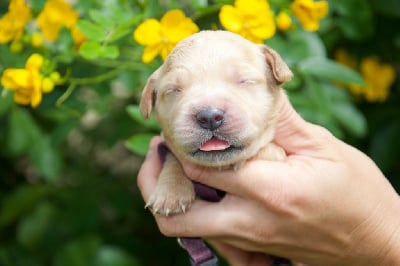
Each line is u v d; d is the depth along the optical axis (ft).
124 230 2.79
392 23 2.43
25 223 2.62
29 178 2.92
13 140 2.23
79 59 1.99
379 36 2.45
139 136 1.88
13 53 1.94
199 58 1.59
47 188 2.63
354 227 1.64
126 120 2.34
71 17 1.88
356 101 2.48
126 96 2.41
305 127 1.69
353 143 2.46
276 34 1.98
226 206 1.63
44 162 2.24
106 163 2.85
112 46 1.78
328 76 1.95
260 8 1.73
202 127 1.50
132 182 2.72
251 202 1.62
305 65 1.95
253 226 1.62
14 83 1.77
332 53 2.46
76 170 2.72
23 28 1.91
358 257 1.68
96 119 2.72
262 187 1.58
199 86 1.55
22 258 2.58
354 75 1.96
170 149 1.68
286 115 1.67
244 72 1.58
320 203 1.60
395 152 2.40
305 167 1.63
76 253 2.49
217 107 1.50
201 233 1.64
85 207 2.56
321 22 2.12
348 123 2.08
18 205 2.60
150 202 1.66
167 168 1.69
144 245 2.76
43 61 1.83
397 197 1.70
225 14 1.72
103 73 2.01
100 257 2.49
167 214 1.64
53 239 2.58
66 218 2.57
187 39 1.64
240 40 1.64
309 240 1.64
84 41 1.89
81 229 2.53
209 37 1.63
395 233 1.67
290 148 1.71
